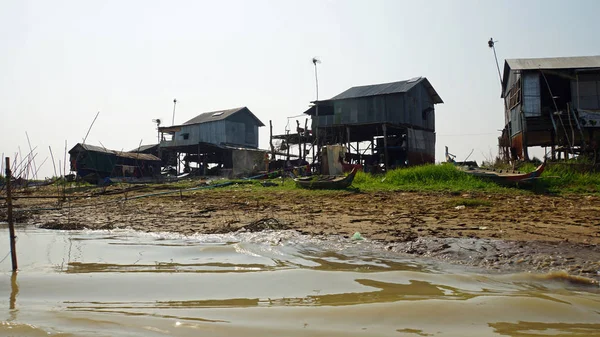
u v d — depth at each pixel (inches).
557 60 841.5
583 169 588.1
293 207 429.4
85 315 127.0
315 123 1195.9
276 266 189.2
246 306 133.7
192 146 1473.9
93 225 340.2
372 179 713.0
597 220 306.2
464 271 176.9
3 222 391.2
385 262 194.9
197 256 213.0
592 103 788.0
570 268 172.9
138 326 117.3
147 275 175.2
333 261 198.1
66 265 197.0
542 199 446.0
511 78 916.0
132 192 718.5
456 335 108.0
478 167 668.1
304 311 127.6
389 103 1122.7
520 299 134.4
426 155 1174.3
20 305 139.1
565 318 120.0
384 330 112.1
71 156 1219.2
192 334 111.1
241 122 1625.2
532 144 1125.1
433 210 377.4
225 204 477.1
